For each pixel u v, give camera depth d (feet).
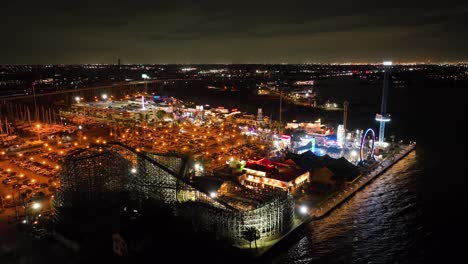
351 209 458.09
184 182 407.23
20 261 314.55
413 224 420.36
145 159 435.53
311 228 408.05
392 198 493.77
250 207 387.75
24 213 405.80
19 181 503.20
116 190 456.86
